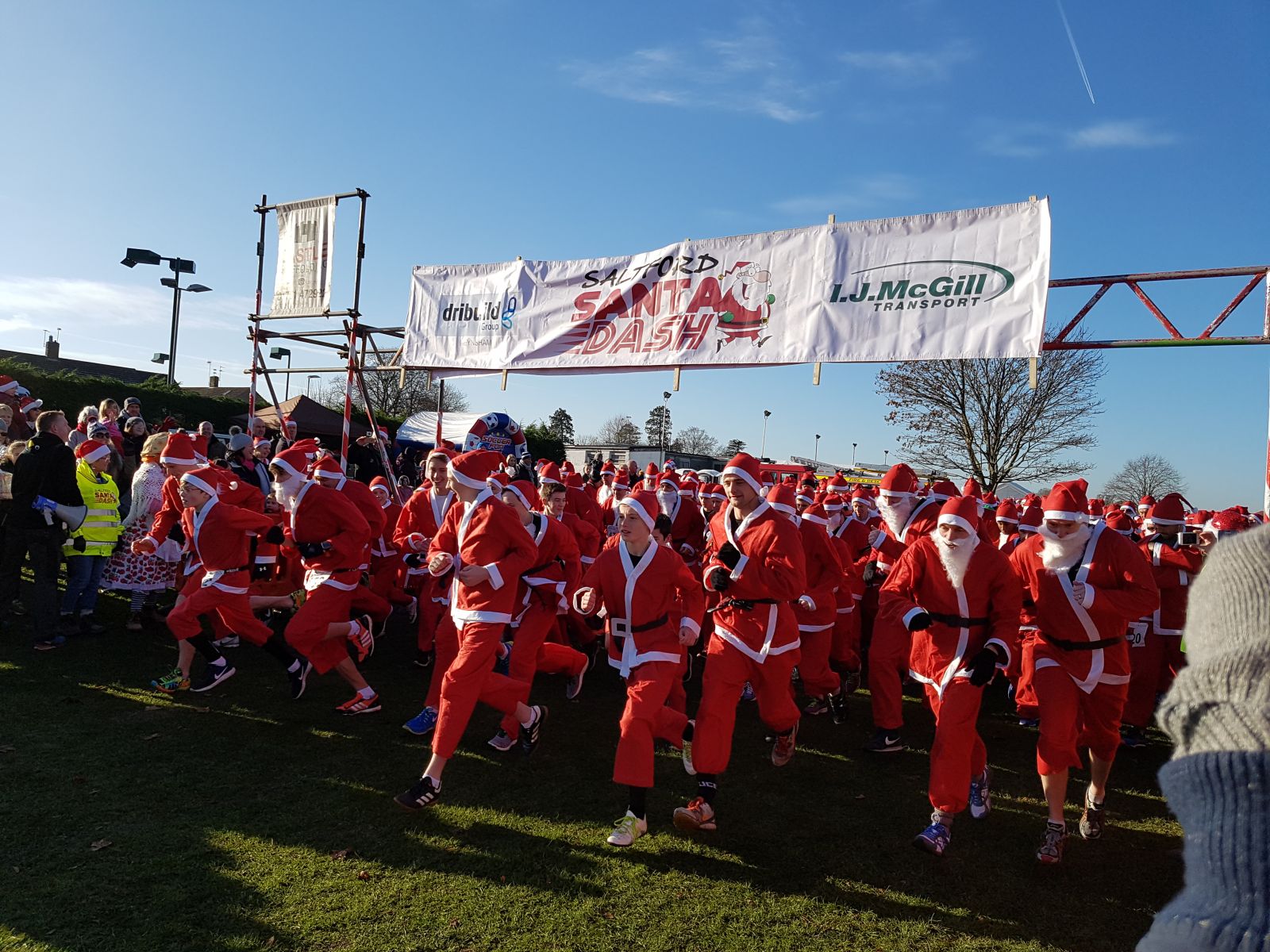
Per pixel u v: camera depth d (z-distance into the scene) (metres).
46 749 5.05
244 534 6.15
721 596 5.02
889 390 27.89
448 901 3.70
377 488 9.84
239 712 6.04
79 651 7.14
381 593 8.84
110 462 8.80
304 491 6.02
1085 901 4.09
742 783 5.41
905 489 7.02
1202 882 0.99
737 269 8.51
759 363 8.33
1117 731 4.77
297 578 7.97
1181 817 1.05
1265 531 1.14
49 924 3.31
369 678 7.20
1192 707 1.06
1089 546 4.57
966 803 4.39
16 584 7.40
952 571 4.62
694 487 11.73
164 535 6.57
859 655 7.79
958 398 26.95
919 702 7.83
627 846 4.32
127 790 4.59
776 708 5.07
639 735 4.39
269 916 3.49
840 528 8.42
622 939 3.51
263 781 4.86
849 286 7.89
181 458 6.45
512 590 5.00
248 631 6.18
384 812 4.57
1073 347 7.37
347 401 11.05
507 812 4.69
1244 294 6.89
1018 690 5.15
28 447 7.36
